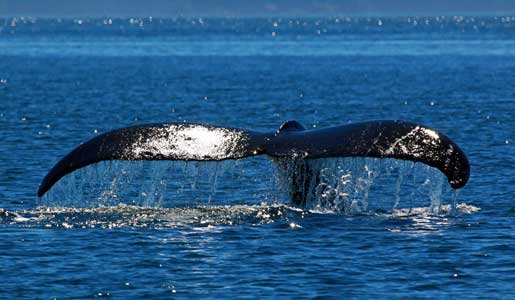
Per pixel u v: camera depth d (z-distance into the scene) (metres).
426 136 52.66
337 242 54.78
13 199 68.38
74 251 53.34
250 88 186.25
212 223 58.44
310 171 59.34
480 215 61.69
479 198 67.81
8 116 128.00
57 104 149.62
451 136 104.56
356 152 52.62
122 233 56.50
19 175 78.38
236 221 58.72
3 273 49.97
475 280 49.03
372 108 142.50
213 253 52.97
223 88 186.50
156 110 141.50
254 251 53.22
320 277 49.41
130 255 52.69
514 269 50.56
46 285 48.41
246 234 56.19
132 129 54.44
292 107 145.25
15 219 59.28
